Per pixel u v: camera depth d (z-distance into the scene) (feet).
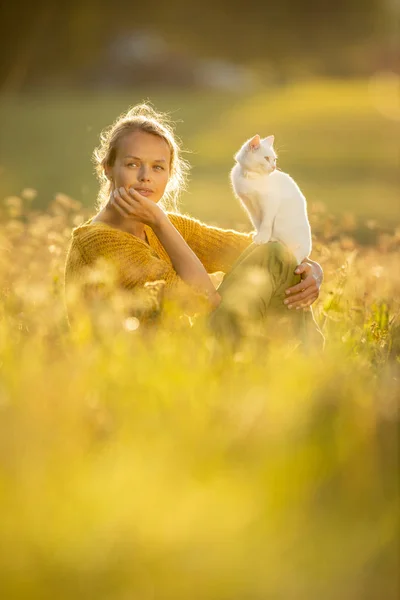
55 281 22.82
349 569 8.98
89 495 9.37
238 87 243.81
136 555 8.79
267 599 8.57
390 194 77.66
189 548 8.88
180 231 20.63
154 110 21.36
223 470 10.33
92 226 18.62
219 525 9.05
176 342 15.31
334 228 30.48
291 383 12.53
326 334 20.51
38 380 12.60
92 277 16.65
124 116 21.04
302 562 9.01
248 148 18.97
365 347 18.88
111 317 15.37
